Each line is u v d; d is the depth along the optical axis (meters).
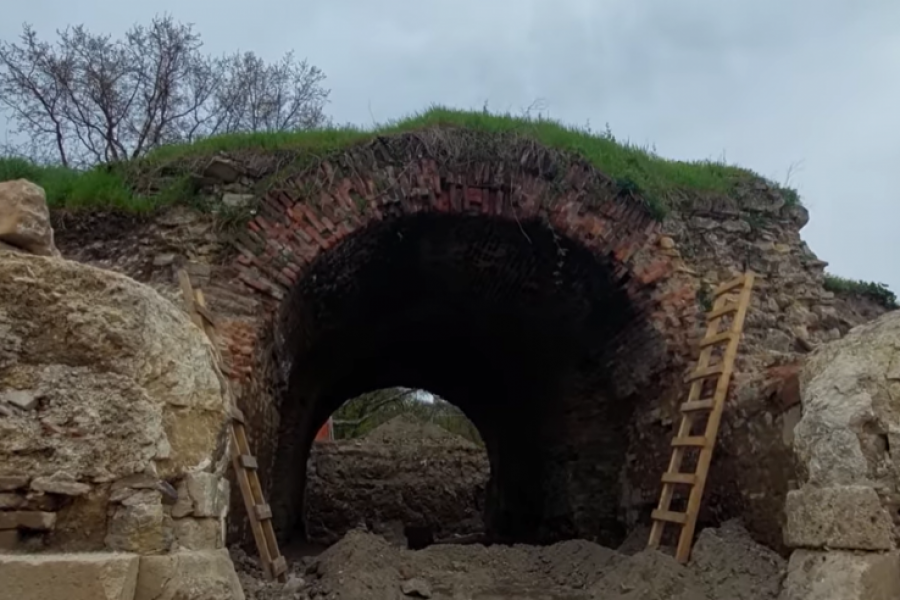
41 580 2.73
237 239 7.23
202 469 3.37
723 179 8.77
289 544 12.09
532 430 12.22
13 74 18.56
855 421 4.38
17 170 8.03
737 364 7.20
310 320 8.96
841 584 4.15
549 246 8.33
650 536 6.89
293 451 11.41
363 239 7.97
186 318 3.64
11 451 3.00
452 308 10.79
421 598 6.30
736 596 5.46
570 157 8.17
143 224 7.42
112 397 3.16
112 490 3.10
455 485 17.97
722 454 6.63
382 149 7.80
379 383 15.06
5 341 3.07
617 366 8.83
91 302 3.24
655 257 8.03
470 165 7.95
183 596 3.02
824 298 8.38
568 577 7.37
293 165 7.59
